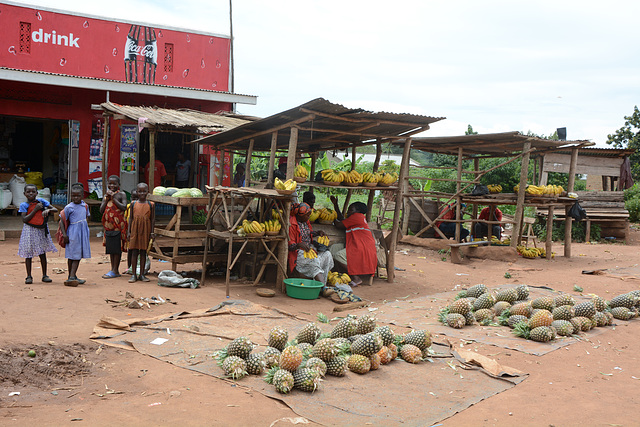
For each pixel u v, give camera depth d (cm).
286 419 418
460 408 462
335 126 1018
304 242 973
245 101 1839
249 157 1104
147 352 557
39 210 859
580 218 1534
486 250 1452
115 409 421
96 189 1708
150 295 827
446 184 2803
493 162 2747
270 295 884
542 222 2019
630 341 727
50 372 490
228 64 1933
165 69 1817
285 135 1115
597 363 621
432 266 1323
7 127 1950
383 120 965
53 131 1994
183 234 959
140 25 1758
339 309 824
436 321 770
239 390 474
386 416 437
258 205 1060
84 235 886
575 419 452
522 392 513
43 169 2020
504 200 1495
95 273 1000
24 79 1441
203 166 1916
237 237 878
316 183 1017
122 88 1589
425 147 1702
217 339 609
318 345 531
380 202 2088
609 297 999
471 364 582
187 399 446
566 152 1975
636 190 2638
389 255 1086
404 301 909
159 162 1720
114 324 632
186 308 762
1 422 385
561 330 723
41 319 658
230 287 942
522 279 1172
